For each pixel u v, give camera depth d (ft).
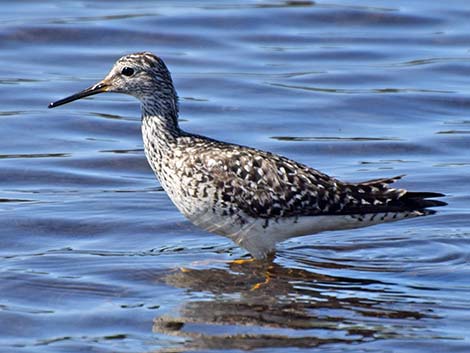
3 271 45.39
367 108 69.67
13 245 48.96
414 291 44.01
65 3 87.51
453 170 59.47
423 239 50.19
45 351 38.22
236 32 82.48
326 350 38.24
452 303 42.70
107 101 70.59
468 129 66.23
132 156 61.87
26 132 64.75
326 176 46.34
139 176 59.11
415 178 58.13
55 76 73.87
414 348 38.45
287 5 87.71
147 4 87.71
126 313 41.50
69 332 39.86
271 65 77.05
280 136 65.16
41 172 58.90
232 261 47.44
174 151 46.62
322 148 63.26
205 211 46.16
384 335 39.55
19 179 57.93
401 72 75.66
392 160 61.52
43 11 84.89
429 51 79.77
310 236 51.01
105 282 44.62
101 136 65.10
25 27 80.53
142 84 47.26
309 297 43.32
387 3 88.38
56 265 46.39
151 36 80.89
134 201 54.90
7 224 51.13
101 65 76.13
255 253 47.03
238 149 46.39
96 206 53.98
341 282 45.14
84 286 44.14
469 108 69.87
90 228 51.26
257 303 42.68
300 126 66.69
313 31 83.25
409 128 66.69
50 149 62.64
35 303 42.42
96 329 40.11
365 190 45.83
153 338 39.27
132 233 50.96
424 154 62.44
